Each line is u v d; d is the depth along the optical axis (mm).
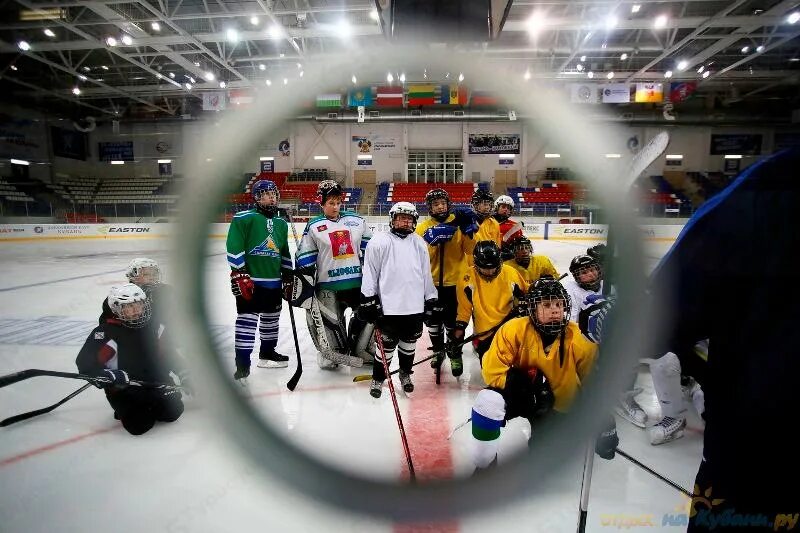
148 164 25078
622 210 696
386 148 23984
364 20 14461
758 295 913
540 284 1666
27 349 3654
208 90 20828
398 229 2709
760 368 933
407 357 2752
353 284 3098
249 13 13031
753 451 973
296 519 1491
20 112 21656
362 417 2369
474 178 23812
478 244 2678
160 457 1947
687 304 939
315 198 22250
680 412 2090
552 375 1722
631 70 19172
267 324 3201
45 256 11383
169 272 1270
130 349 2197
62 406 2527
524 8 13422
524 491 1108
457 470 1798
